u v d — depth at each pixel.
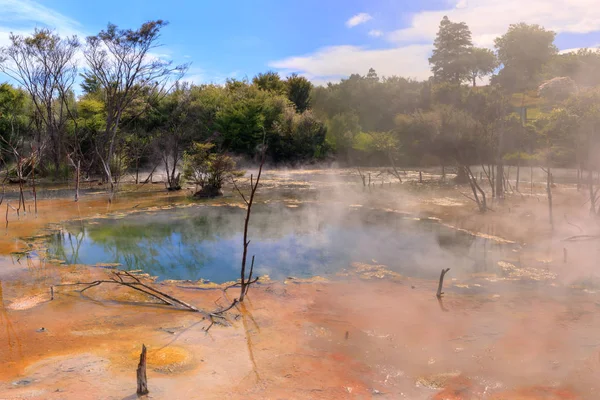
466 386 3.99
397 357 4.54
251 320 5.50
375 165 37.88
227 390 3.86
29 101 27.88
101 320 5.48
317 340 4.93
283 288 6.77
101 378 4.02
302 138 35.56
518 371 4.26
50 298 6.25
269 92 40.16
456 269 7.78
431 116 23.36
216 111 35.12
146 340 4.89
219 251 9.02
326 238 10.16
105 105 27.64
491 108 17.86
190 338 4.95
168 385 3.91
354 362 4.43
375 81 54.56
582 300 6.25
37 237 10.29
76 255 8.76
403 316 5.66
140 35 23.41
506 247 9.25
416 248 9.23
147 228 11.25
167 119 31.83
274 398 3.75
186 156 19.52
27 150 24.95
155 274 7.55
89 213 13.51
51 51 23.75
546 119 13.44
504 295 6.48
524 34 58.00
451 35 69.12
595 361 4.43
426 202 15.68
